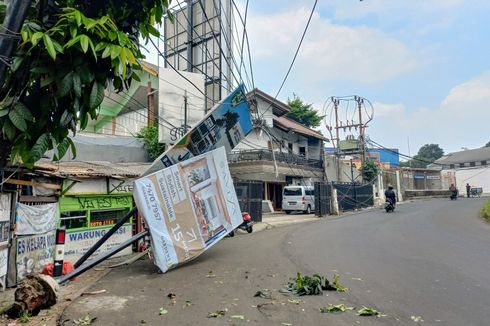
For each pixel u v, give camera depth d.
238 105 11.84
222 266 9.08
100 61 3.62
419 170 48.31
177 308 5.75
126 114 24.12
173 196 9.66
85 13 4.07
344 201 27.86
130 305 5.96
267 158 27.45
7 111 3.46
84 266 7.89
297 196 26.55
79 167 11.52
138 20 4.32
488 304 5.55
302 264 8.79
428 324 4.76
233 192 11.60
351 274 7.67
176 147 10.72
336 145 38.78
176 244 9.29
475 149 72.56
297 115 41.38
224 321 5.05
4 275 7.29
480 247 10.60
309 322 4.91
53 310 5.72
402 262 8.76
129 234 12.01
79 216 10.27
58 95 3.42
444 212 22.80
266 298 6.14
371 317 5.05
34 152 3.62
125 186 11.90
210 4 18.23
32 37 3.18
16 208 7.70
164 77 18.20
